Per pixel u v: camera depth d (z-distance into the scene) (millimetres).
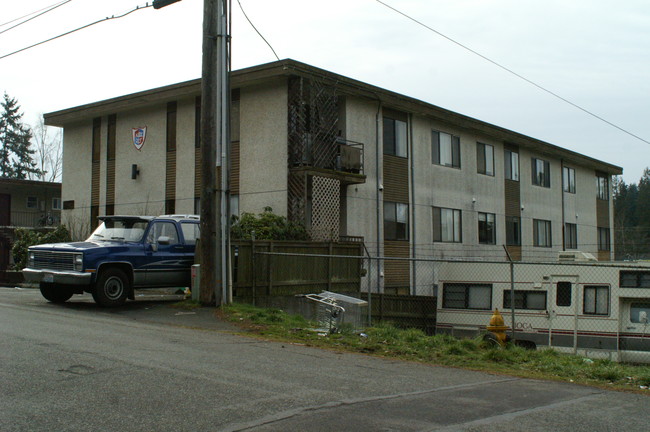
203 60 14742
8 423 5508
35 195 39094
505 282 17859
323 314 12992
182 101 24828
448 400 7027
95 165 27938
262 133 22062
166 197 25031
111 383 7008
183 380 7305
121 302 14719
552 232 36156
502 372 9312
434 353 10609
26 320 11672
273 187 21594
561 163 37562
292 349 10109
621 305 16250
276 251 16906
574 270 16875
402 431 5684
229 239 14914
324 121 21766
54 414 5816
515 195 32906
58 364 7820
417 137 26516
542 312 17156
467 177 29406
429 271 26609
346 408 6395
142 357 8539
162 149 25359
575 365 10211
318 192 21047
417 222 26188
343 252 19438
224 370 8000
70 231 27859
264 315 13367
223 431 5484
